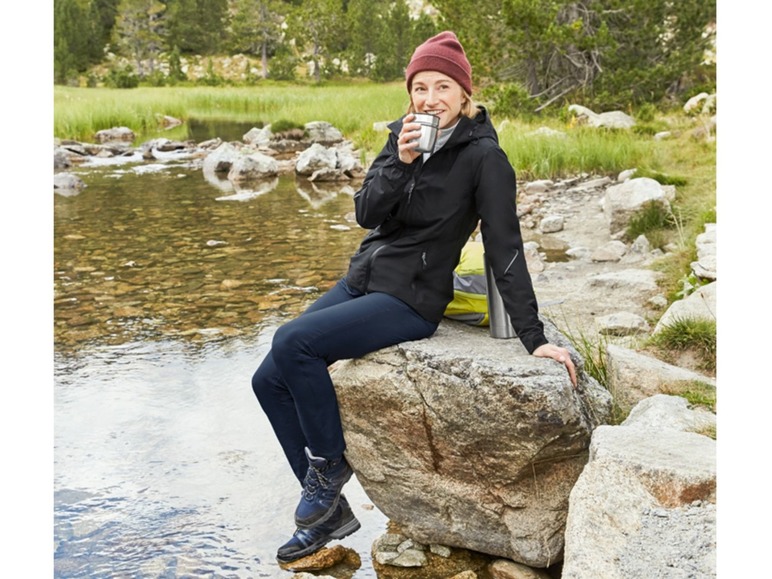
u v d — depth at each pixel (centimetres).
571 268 711
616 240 791
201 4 8144
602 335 502
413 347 300
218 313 609
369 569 301
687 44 2077
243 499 350
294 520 319
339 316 297
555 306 587
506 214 288
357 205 306
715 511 242
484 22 2070
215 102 3500
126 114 2458
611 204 831
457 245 304
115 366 508
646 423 312
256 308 620
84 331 574
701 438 282
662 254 714
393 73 6388
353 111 2348
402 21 6306
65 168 1559
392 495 315
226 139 2147
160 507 344
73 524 329
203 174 1470
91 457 390
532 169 1202
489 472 292
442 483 304
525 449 280
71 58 6806
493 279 308
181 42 8125
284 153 1809
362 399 305
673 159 1167
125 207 1094
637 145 1262
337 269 733
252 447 399
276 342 296
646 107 1786
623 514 243
